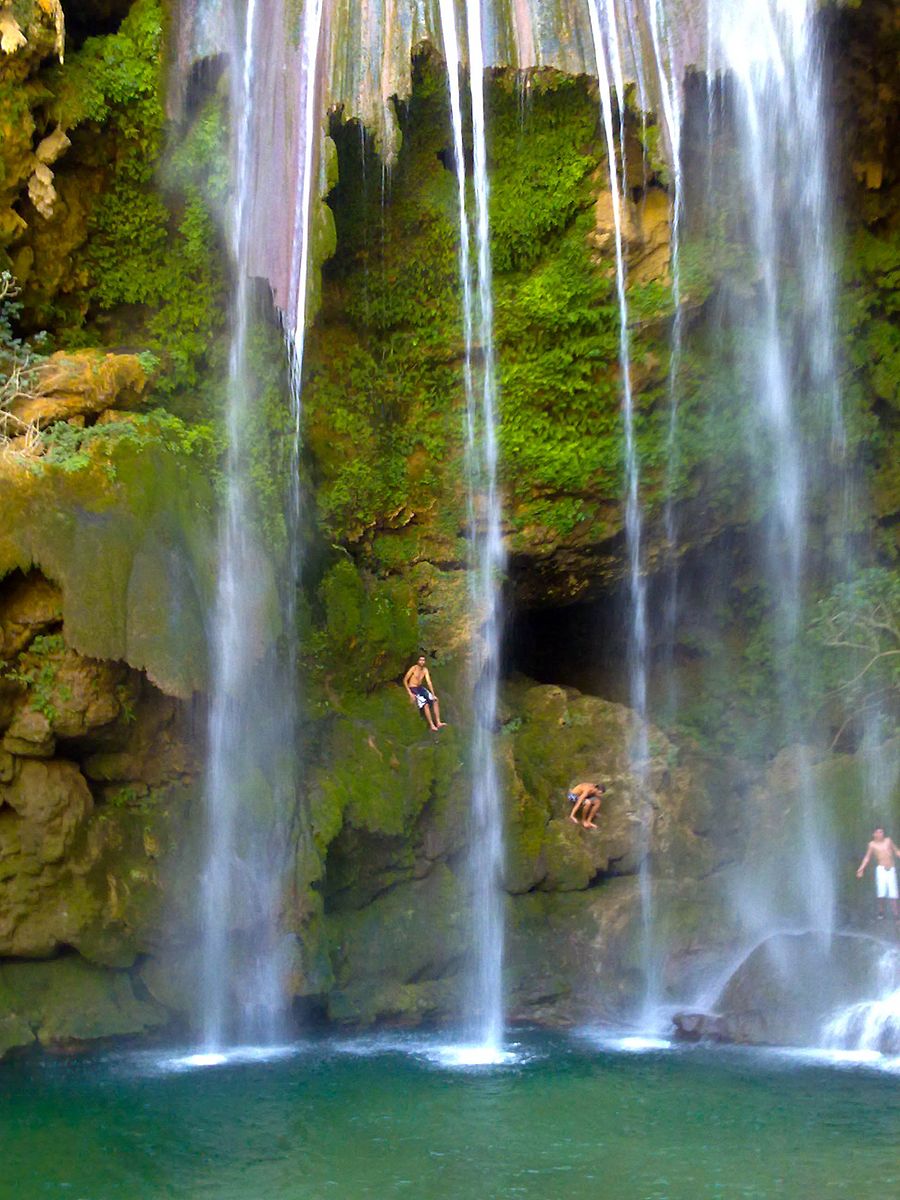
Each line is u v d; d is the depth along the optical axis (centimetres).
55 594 1365
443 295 1864
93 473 1421
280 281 1669
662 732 1953
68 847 1379
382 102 1670
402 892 1667
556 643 2209
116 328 1744
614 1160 1020
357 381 1875
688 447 1908
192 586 1454
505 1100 1198
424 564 1925
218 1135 1088
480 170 1809
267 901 1494
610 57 1734
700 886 1755
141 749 1462
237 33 1698
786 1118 1134
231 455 1667
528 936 1692
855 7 1744
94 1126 1110
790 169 1859
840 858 1745
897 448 2042
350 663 1780
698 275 1822
